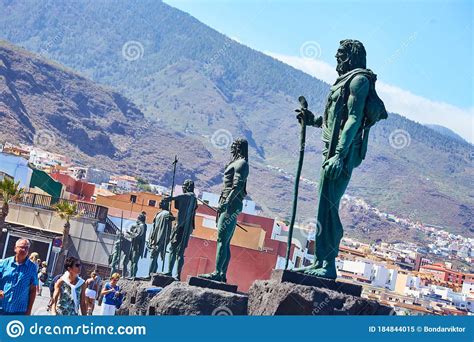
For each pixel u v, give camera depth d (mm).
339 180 16391
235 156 19016
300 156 17047
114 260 41875
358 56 16688
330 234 16422
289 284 15414
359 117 16219
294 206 16781
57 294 13711
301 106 17328
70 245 52000
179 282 17953
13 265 13211
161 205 29719
